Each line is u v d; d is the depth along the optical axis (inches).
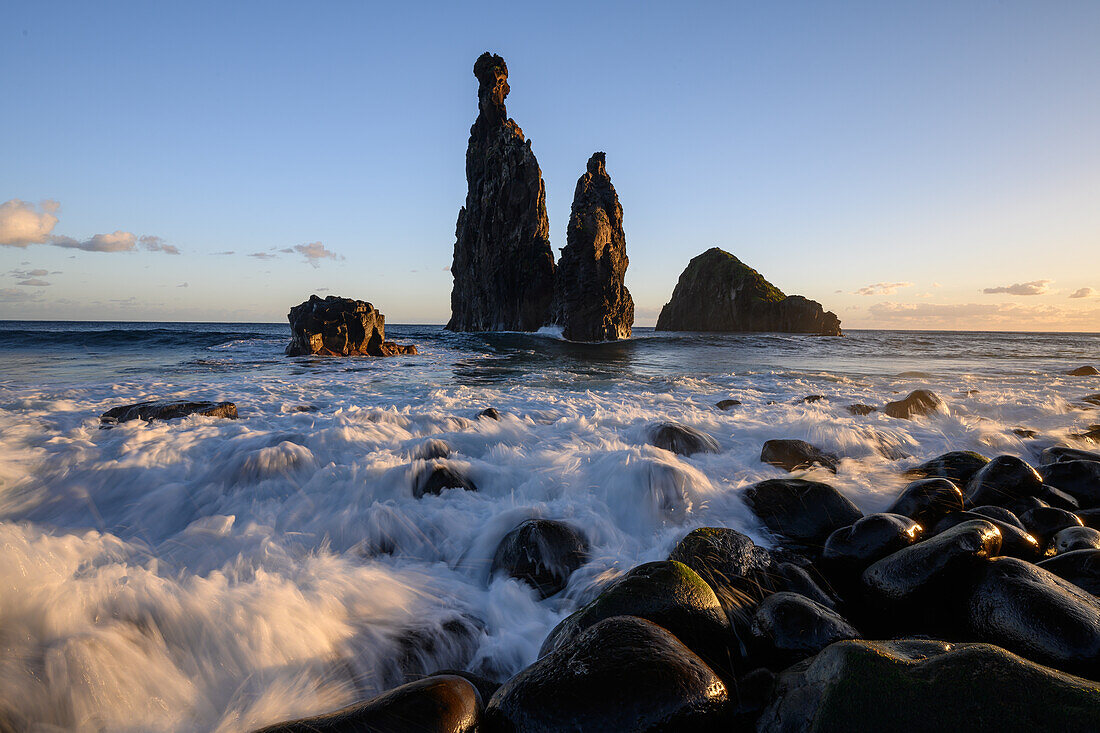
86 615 115.9
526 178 2539.4
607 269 1951.3
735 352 1204.5
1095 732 72.5
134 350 983.6
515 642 133.0
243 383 542.9
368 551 172.6
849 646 94.1
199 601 125.6
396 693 91.9
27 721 95.5
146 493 209.5
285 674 112.7
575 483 215.6
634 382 588.4
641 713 88.4
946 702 81.0
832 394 495.2
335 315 938.7
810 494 198.4
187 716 101.3
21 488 207.9
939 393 494.9
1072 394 499.2
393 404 413.7
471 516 195.0
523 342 1598.2
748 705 104.0
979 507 190.7
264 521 185.5
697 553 148.3
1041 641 108.6
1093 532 168.1
